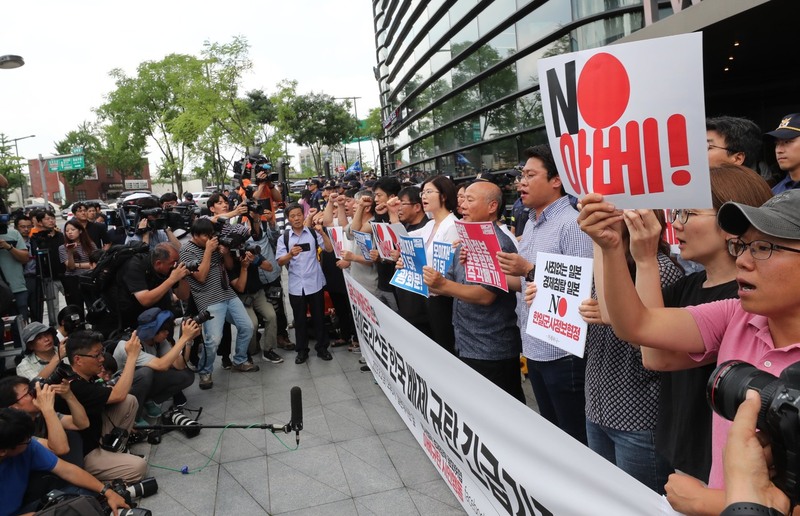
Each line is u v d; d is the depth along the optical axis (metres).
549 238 2.85
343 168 37.91
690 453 1.73
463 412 2.79
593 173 1.55
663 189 1.44
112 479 3.56
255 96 33.56
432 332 4.60
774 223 1.15
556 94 1.63
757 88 9.92
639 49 1.39
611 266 1.57
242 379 5.79
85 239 8.38
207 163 33.53
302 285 6.08
